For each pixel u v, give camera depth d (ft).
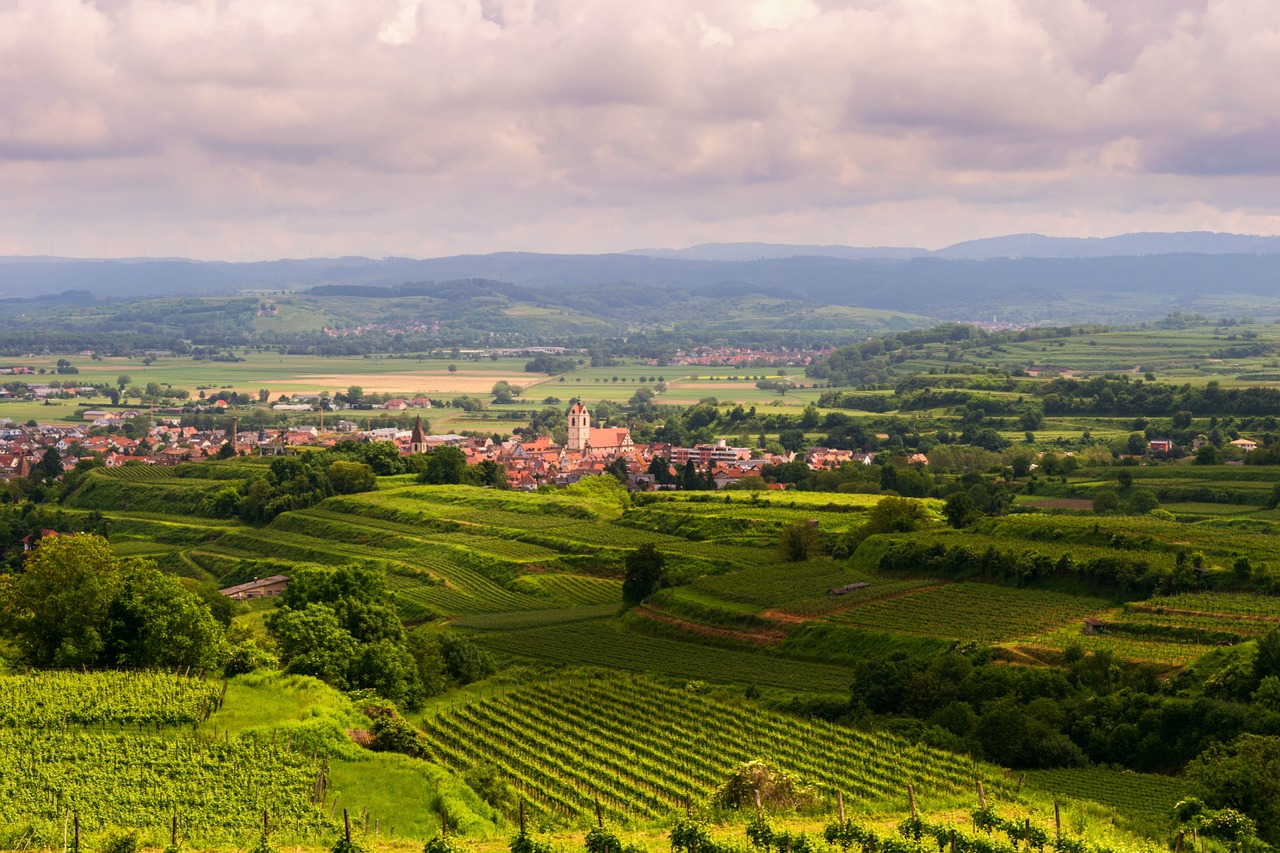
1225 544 562.66
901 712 405.39
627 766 338.95
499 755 349.41
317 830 240.12
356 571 447.01
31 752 271.08
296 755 282.56
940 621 509.35
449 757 341.00
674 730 379.35
